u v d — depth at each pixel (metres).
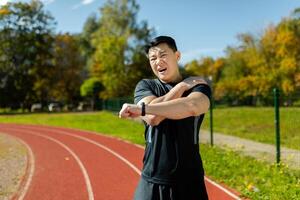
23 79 57.59
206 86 2.59
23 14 57.91
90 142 18.03
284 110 17.64
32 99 58.62
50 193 8.71
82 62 68.81
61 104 60.22
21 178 10.34
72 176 10.44
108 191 8.72
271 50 45.47
